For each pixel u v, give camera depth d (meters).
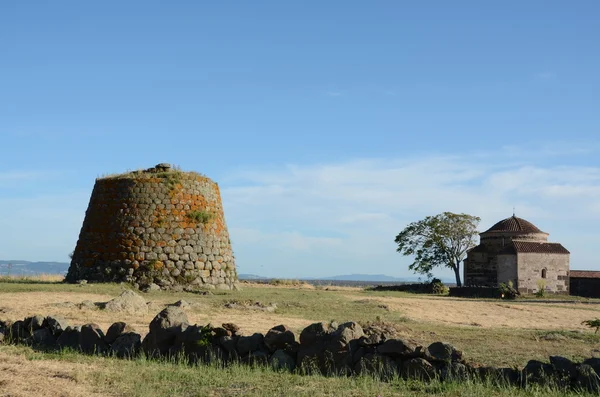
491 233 87.88
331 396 11.28
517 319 33.72
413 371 12.85
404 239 98.56
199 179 46.81
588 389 11.80
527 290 79.25
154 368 13.55
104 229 44.12
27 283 41.75
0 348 15.58
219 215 47.66
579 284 81.31
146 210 44.06
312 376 13.13
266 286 63.81
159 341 15.04
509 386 11.91
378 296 49.25
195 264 44.09
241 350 14.31
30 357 14.41
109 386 11.72
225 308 28.98
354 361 13.42
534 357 17.12
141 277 42.38
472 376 12.56
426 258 97.62
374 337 13.59
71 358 14.59
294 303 33.88
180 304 27.02
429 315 33.19
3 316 21.52
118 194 44.69
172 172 46.22
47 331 16.80
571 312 40.28
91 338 15.91
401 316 30.78
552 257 80.44
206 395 11.23
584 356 17.88
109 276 42.66
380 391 11.63
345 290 65.19
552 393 11.48
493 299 58.94
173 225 44.22
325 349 13.64
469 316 34.22
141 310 25.09
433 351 13.06
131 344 15.45
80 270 44.09
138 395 11.01
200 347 14.62
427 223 97.06
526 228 86.75
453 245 96.94
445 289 70.94
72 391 11.10
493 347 19.52
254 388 11.87
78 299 29.89
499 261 80.75
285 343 14.15
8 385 11.12
